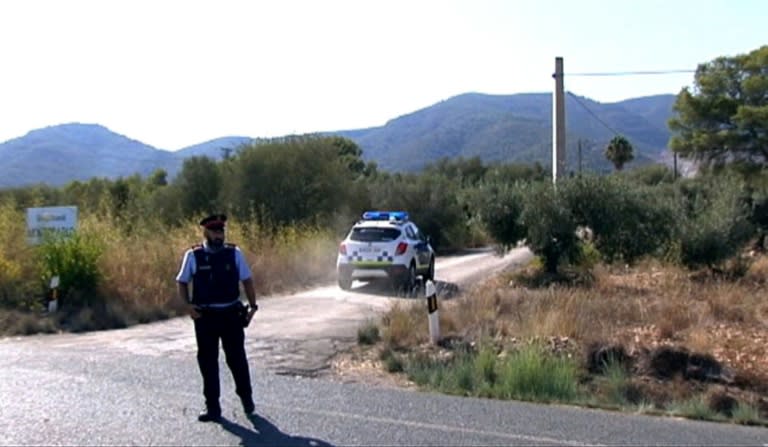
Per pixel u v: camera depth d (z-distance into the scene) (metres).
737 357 12.73
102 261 18.06
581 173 23.80
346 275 21.38
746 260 25.84
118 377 10.51
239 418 8.39
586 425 8.45
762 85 53.03
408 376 11.15
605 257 23.86
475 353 12.20
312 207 35.47
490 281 22.83
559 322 13.65
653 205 23.56
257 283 20.97
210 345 8.38
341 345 13.36
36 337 14.39
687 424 8.73
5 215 19.36
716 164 54.75
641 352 12.22
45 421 8.19
